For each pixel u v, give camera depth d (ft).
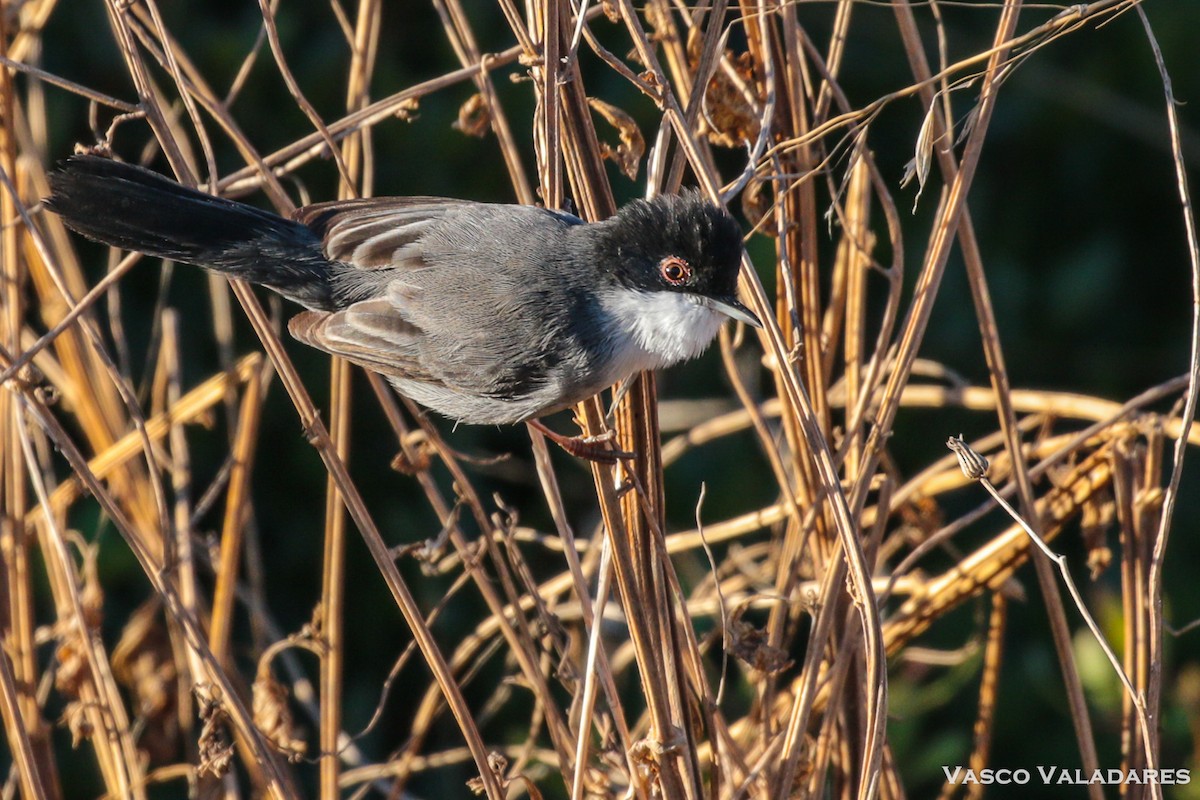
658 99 23.21
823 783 25.81
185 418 32.07
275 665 41.45
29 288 37.65
